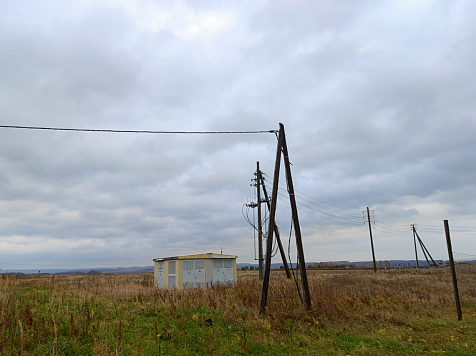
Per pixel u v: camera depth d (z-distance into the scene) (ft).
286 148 50.96
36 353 26.12
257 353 30.17
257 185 103.19
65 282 74.84
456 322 43.16
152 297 51.80
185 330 34.94
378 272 169.78
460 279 106.42
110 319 38.22
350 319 41.78
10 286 52.37
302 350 31.19
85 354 26.76
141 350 28.48
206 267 86.84
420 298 59.26
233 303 47.34
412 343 34.19
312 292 57.21
